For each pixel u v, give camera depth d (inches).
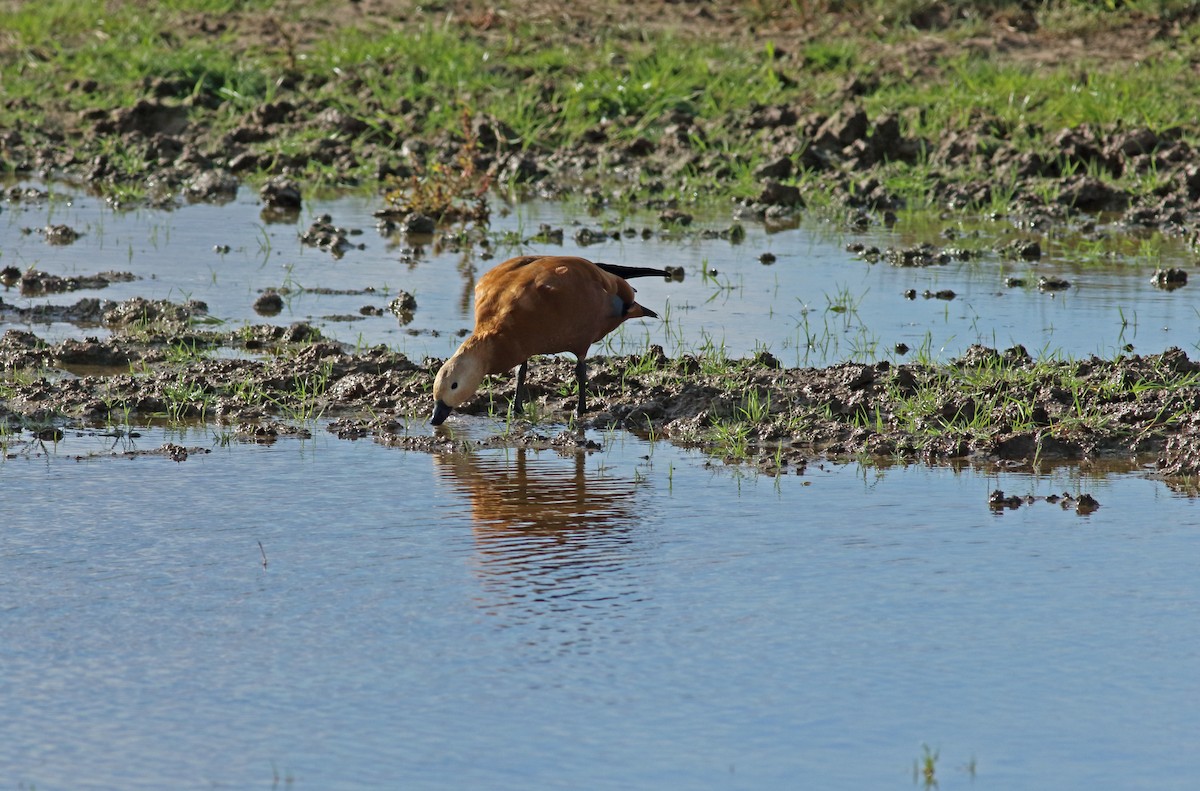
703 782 438.3
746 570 597.6
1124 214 1434.5
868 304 1093.1
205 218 1435.8
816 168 1616.6
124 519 654.5
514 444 786.2
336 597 569.0
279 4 2320.4
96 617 549.6
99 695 489.7
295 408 843.4
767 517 663.8
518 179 1635.1
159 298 1106.7
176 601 564.4
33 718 474.3
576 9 2257.6
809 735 465.4
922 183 1539.1
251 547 621.6
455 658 516.7
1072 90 1772.9
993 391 852.0
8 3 2340.1
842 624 545.6
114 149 1716.3
